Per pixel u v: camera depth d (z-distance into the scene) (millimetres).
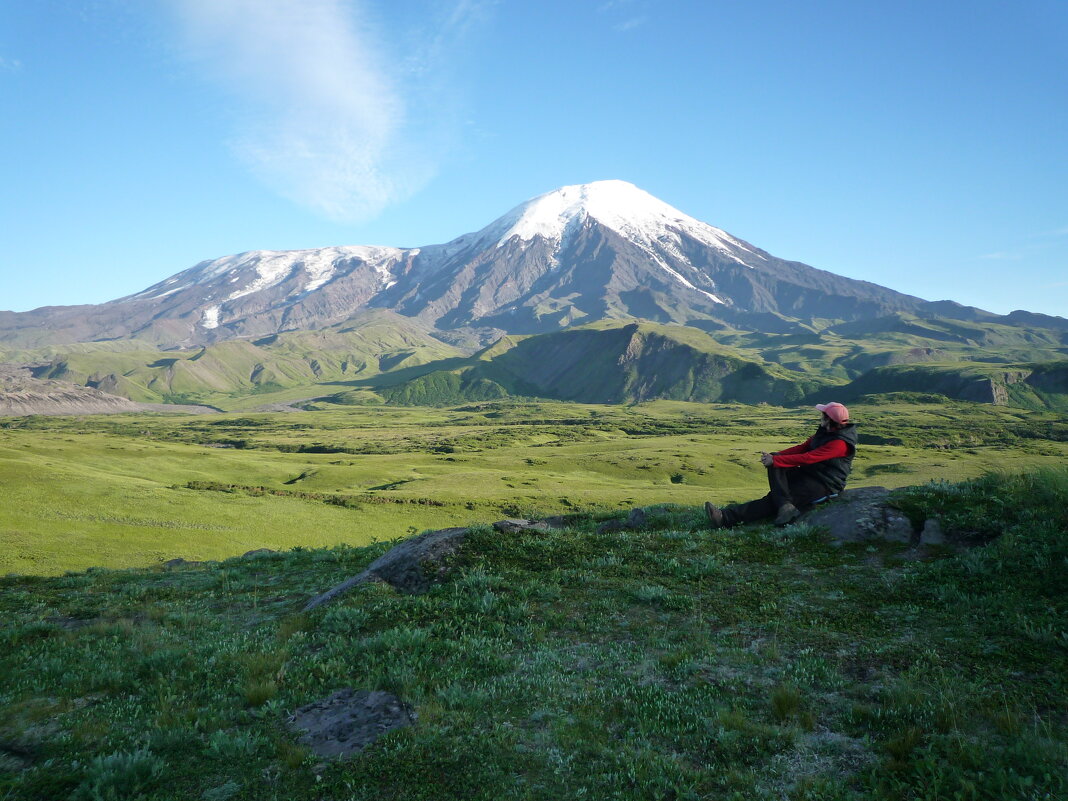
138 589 12914
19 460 86750
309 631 8750
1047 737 4738
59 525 60219
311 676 6984
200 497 78125
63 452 119312
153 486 82188
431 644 7566
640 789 4715
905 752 4863
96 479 79688
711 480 143625
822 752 5051
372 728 5777
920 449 178875
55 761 5539
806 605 8047
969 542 9023
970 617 7078
